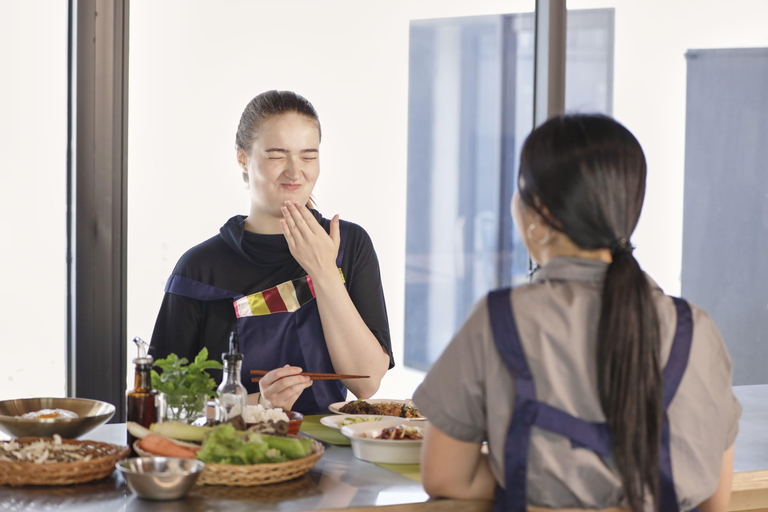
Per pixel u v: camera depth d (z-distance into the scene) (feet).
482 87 14.57
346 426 5.22
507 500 3.59
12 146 8.84
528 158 3.76
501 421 3.59
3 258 8.95
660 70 12.85
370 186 13.88
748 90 13.07
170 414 5.04
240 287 6.94
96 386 8.21
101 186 8.13
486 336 3.62
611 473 3.53
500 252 15.11
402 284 14.67
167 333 6.91
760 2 12.89
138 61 10.63
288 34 11.95
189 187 10.82
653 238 13.03
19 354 9.09
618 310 3.46
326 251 6.42
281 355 6.86
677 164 13.01
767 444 5.88
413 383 15.01
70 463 4.23
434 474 3.84
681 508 3.74
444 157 14.51
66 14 8.16
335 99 13.00
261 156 6.75
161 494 3.98
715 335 3.79
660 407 3.49
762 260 13.43
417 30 13.92
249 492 4.21
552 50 9.93
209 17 10.98
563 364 3.53
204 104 10.97
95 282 8.16
